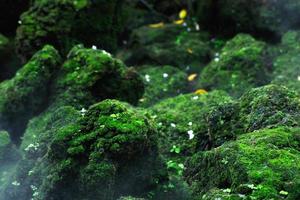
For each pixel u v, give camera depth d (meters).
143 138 7.22
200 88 13.39
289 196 6.20
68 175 7.31
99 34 13.99
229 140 8.46
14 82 11.09
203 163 7.89
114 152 7.11
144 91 12.29
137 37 15.88
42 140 8.70
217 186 7.21
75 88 10.73
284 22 15.38
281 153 6.80
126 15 17.08
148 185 7.52
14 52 14.68
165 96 13.29
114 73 10.94
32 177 8.09
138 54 15.45
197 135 9.51
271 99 8.40
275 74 13.34
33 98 10.92
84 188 7.13
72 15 13.43
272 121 7.98
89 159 7.15
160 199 7.49
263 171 6.52
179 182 7.79
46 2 13.45
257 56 13.23
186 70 14.83
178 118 10.25
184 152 9.43
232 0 15.79
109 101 7.73
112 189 7.19
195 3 17.22
